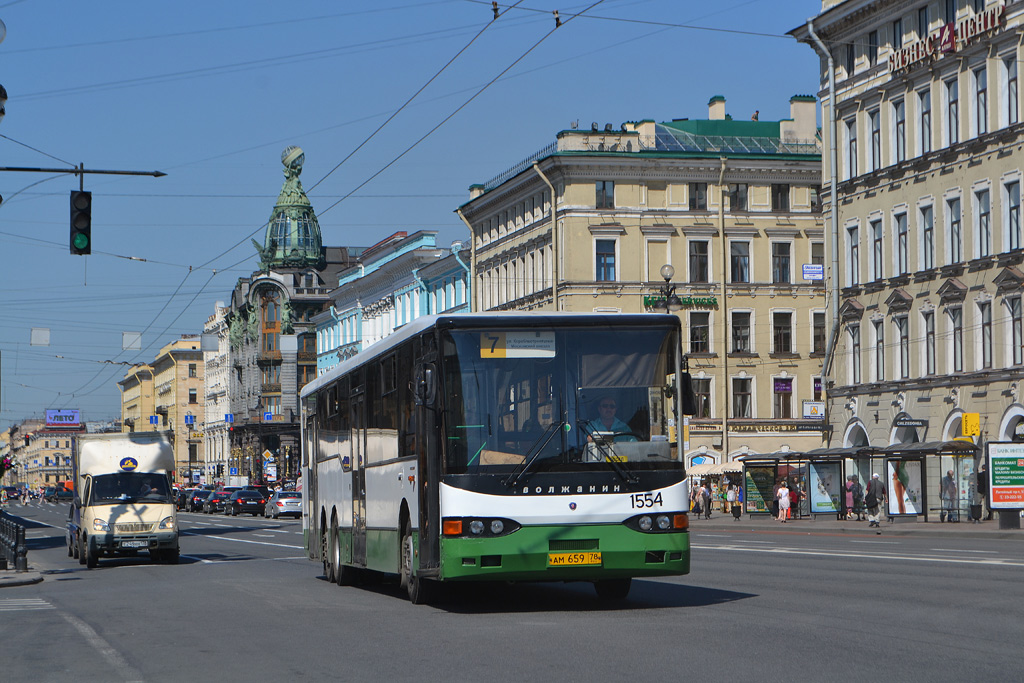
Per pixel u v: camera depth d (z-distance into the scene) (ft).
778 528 142.61
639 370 48.93
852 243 176.65
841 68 177.58
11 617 54.85
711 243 231.30
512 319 48.73
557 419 48.14
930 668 32.22
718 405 230.27
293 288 390.63
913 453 139.44
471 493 47.34
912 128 163.02
